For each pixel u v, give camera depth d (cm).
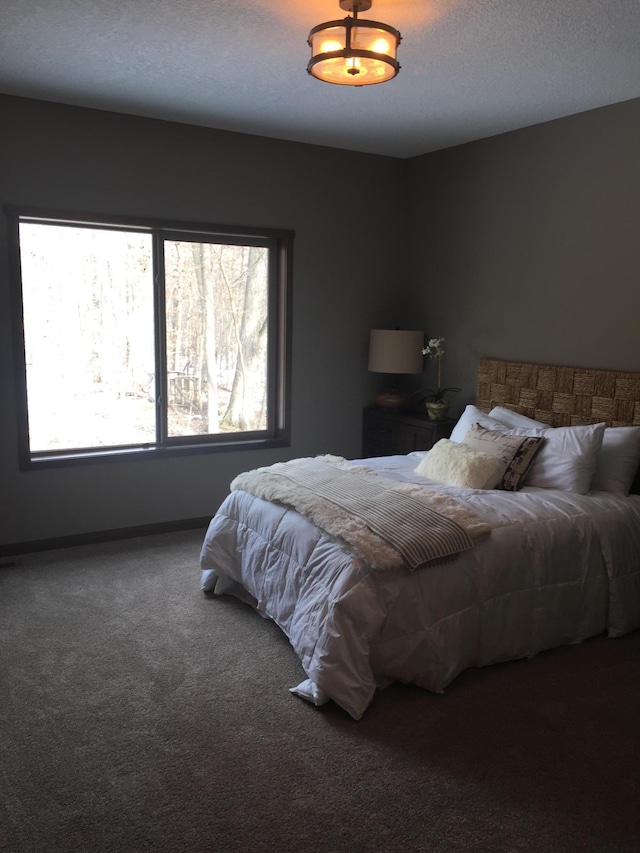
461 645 274
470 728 245
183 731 240
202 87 353
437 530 273
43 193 386
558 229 401
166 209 424
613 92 348
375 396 512
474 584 277
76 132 390
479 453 352
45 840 190
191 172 429
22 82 349
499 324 447
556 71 319
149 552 414
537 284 418
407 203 518
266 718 248
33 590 356
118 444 443
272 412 498
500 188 438
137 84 350
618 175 366
